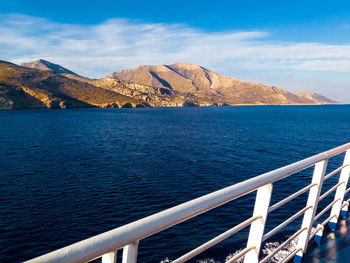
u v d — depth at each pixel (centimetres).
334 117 11238
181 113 15900
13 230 1199
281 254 902
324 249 312
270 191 179
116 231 96
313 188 266
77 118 10581
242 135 5097
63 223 1270
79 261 82
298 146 3712
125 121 9156
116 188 1814
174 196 1644
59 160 2845
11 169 2425
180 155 3066
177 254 989
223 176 2112
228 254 958
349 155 341
